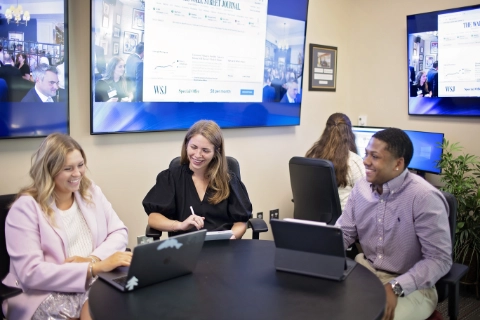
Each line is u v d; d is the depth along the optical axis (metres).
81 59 2.53
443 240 1.76
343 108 4.15
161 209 2.21
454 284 1.73
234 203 2.25
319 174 2.59
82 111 2.57
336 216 2.65
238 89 3.24
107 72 2.59
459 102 3.36
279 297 1.38
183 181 2.25
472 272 3.15
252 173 3.52
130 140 2.79
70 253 1.89
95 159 2.66
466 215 3.07
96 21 2.51
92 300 1.35
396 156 1.83
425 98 3.57
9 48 2.22
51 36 2.35
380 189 1.94
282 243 1.59
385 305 1.35
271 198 3.69
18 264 1.72
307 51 3.77
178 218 2.25
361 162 2.84
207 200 2.22
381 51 3.88
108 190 2.74
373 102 4.00
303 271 1.57
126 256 1.65
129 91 2.70
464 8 3.22
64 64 2.41
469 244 3.07
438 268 1.73
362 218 2.02
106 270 1.63
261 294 1.40
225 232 1.94
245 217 2.22
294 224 1.52
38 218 1.79
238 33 3.16
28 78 2.30
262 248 1.84
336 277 1.51
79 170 1.87
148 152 2.88
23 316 1.71
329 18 3.91
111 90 2.62
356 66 4.10
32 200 1.80
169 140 2.97
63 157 1.81
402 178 1.88
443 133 3.36
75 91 2.54
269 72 3.41
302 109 3.82
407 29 3.62
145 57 2.73
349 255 2.36
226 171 2.27
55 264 1.71
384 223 1.93
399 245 1.90
